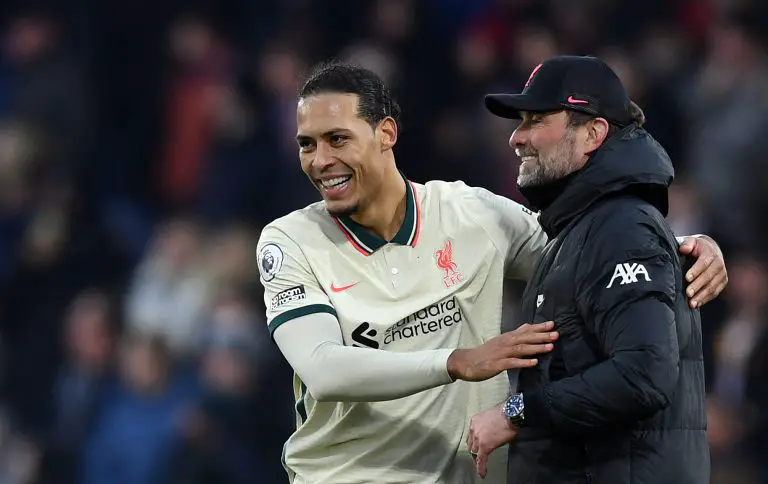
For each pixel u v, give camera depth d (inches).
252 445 1284.4
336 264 631.8
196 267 1342.3
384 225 631.2
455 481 628.7
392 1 1545.3
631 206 561.3
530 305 580.1
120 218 1528.1
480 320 639.1
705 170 1353.3
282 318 620.4
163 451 1275.8
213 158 1531.7
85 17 1648.6
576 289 556.7
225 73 1587.1
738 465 1111.6
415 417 624.1
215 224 1427.2
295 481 656.4
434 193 649.0
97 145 1598.2
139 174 1588.3
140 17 1646.2
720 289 585.9
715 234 1304.1
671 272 548.7
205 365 1299.2
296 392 662.5
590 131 579.5
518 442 578.2
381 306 626.8
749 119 1352.1
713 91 1384.1
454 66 1492.4
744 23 1470.2
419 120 1456.7
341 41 1578.5
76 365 1380.4
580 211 572.7
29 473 1375.5
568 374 557.6
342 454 637.9
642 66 1446.9
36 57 1619.1
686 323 564.7
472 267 634.2
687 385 561.0
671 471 549.3
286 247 634.2
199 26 1608.0
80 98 1605.6
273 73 1537.9
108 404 1339.8
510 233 645.9
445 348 621.0
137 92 1621.6
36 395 1437.0
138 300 1344.7
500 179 1373.0
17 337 1464.1
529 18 1518.2
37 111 1588.3
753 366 1127.0
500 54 1477.6
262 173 1494.8
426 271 631.2
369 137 616.4
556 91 577.9
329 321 617.9
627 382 528.1
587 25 1509.6
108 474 1298.0
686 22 1497.3
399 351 620.7
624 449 548.4
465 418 630.5
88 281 1494.8
